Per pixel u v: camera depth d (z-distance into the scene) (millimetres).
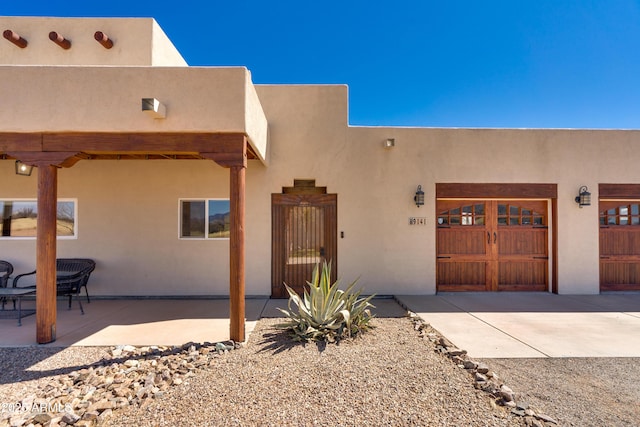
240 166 4855
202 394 3256
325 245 7859
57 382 3611
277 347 4508
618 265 8234
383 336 4961
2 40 6859
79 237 7598
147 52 6895
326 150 7891
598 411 3000
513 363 4016
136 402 3127
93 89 4742
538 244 8273
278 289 7707
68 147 4773
